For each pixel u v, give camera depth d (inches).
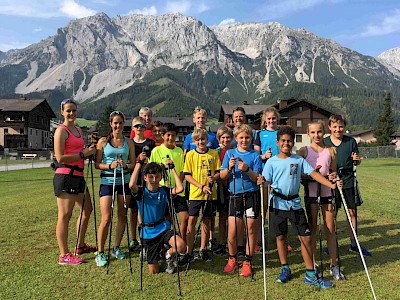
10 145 2787.9
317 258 237.3
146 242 214.8
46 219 366.9
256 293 183.9
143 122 271.9
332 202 211.0
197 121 281.3
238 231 221.5
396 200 454.6
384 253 242.1
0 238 290.2
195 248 266.1
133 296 181.3
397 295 178.1
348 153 244.4
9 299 178.4
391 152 2046.0
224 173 218.2
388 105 2672.2
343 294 180.5
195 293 184.4
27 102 2962.6
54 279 203.3
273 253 249.8
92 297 180.2
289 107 2498.8
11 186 738.8
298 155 221.5
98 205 450.6
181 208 245.9
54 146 225.9
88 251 253.9
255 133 277.0
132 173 230.2
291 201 201.2
